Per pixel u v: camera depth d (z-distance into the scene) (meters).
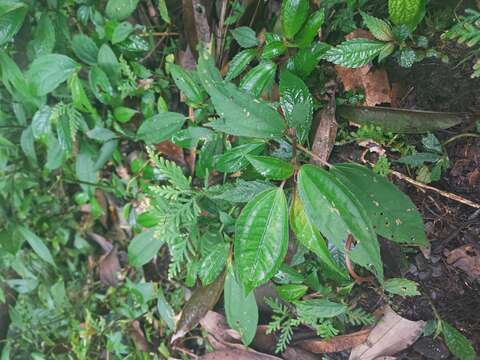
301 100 0.38
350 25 0.43
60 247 0.60
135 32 0.51
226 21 0.47
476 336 0.41
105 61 0.50
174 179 0.43
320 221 0.34
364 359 0.44
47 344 0.59
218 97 0.36
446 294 0.42
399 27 0.40
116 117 0.53
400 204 0.38
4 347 0.61
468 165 0.41
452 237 0.42
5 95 0.56
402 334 0.43
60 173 0.58
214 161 0.45
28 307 0.60
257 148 0.41
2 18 0.48
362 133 0.42
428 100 0.43
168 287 0.54
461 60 0.41
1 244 0.56
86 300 0.58
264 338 0.47
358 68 0.43
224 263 0.43
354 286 0.44
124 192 0.55
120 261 0.57
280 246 0.35
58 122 0.51
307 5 0.40
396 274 0.42
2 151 0.56
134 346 0.55
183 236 0.44
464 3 0.41
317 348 0.46
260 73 0.42
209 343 0.50
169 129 0.48
